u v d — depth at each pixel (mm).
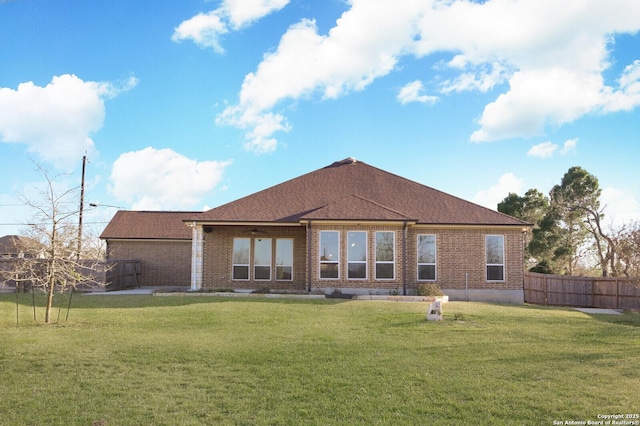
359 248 21391
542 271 37281
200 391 7633
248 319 14117
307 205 24094
